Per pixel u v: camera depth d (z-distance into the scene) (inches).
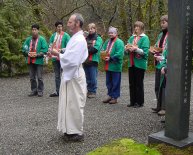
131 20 662.5
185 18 152.0
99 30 718.5
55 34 344.2
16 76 492.7
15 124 248.7
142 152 127.4
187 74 157.8
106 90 392.8
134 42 290.8
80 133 207.6
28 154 189.3
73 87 199.6
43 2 676.7
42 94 356.8
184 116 159.5
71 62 193.6
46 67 522.3
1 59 487.2
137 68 291.9
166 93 161.2
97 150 129.6
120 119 261.0
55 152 191.6
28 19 521.7
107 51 311.6
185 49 154.4
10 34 492.7
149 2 653.9
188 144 154.6
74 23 195.3
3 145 203.6
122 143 135.2
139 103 301.9
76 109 202.1
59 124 208.1
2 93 375.2
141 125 244.5
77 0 706.8
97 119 261.0
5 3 503.8
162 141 158.4
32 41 350.3
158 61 258.5
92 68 343.6
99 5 716.7
